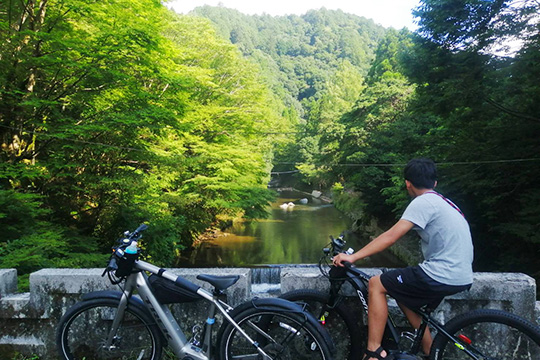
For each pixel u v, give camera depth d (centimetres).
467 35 1114
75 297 284
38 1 1027
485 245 1447
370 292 235
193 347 246
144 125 1090
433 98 1182
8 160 1027
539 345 223
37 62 958
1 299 289
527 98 1106
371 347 228
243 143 2453
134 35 968
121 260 241
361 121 2947
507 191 1238
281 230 2994
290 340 243
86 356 283
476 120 1210
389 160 2639
